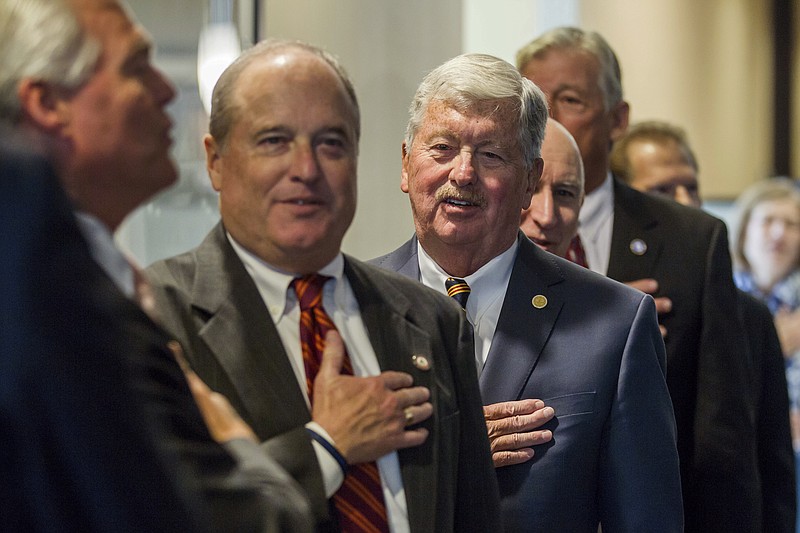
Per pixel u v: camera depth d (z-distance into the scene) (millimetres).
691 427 3055
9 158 1092
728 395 3020
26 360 1066
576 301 2561
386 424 1835
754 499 2986
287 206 1827
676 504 2434
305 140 1820
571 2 7102
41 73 1465
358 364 1925
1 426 1076
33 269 1074
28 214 1078
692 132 8031
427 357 1984
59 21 1479
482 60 2545
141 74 1578
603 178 3303
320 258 1898
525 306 2553
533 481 2402
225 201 1878
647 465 2424
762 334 3498
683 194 4043
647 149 4059
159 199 4195
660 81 7824
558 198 2877
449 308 2129
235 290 1882
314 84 1827
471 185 2498
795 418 5746
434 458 1904
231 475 1464
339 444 1799
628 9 7535
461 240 2523
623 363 2475
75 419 1085
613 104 3352
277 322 1899
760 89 8383
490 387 2484
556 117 3277
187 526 1155
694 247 3156
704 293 3109
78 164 1527
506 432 2406
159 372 1442
